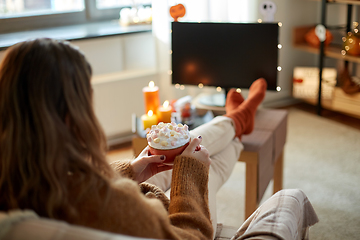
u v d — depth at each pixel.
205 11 2.74
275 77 2.04
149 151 1.05
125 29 2.81
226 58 2.09
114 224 0.63
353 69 3.32
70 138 0.65
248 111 1.58
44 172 0.62
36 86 0.63
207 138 1.30
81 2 2.98
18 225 0.55
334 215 1.92
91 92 0.70
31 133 0.63
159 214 0.69
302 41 3.37
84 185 0.64
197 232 0.81
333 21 3.38
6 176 0.65
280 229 0.83
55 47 0.65
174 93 2.90
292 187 2.18
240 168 2.46
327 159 2.48
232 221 1.92
